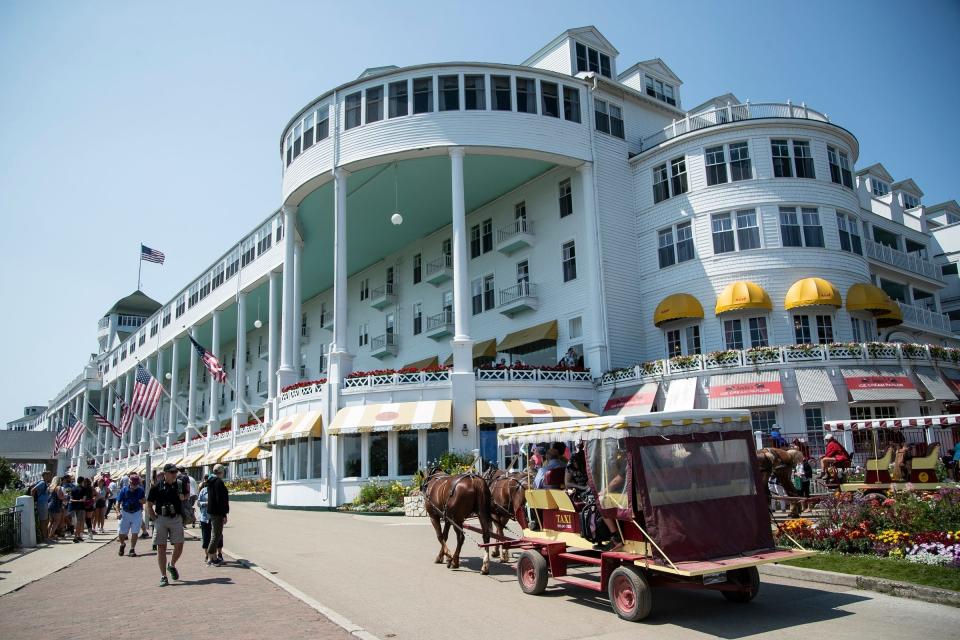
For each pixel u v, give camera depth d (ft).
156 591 38.78
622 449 32.37
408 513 84.53
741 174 105.19
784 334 98.78
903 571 35.40
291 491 108.68
